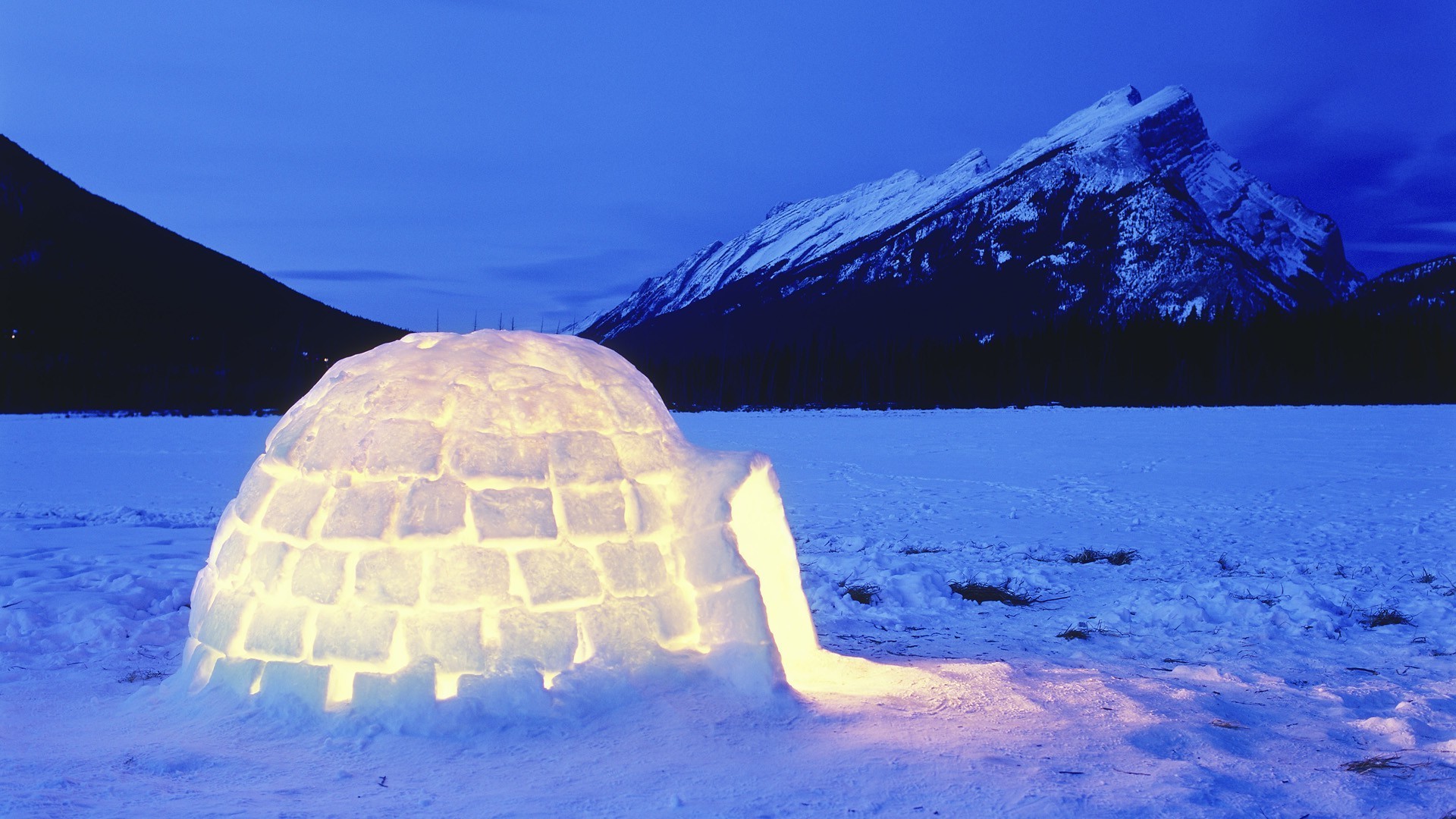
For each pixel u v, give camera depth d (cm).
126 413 6288
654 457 535
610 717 446
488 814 351
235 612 491
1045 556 1159
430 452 485
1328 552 1190
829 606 858
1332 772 414
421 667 446
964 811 357
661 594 493
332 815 349
